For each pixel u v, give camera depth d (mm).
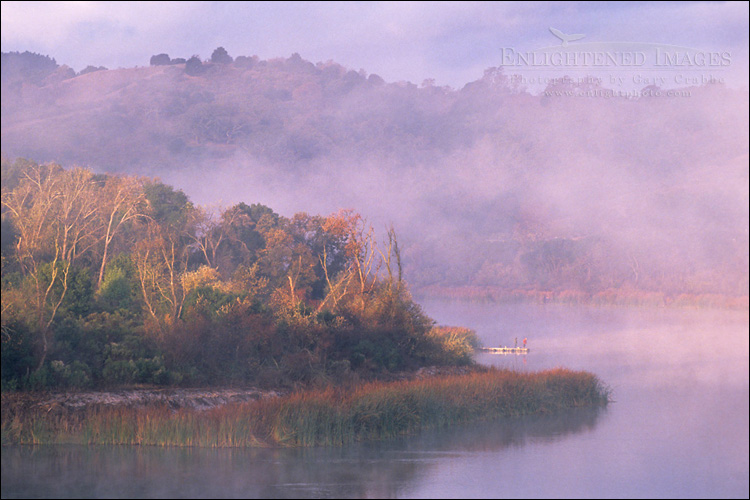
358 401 66000
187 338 74312
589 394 85750
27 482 48719
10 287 69750
